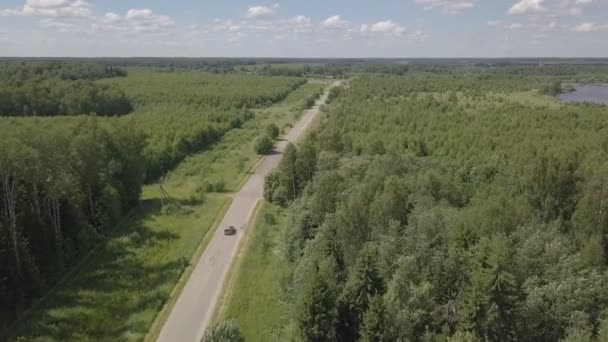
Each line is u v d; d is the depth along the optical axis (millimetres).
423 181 74438
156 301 58375
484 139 112000
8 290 55844
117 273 65812
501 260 45125
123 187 89750
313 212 72625
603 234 64500
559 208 72625
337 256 61062
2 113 162000
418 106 162875
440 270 49812
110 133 92438
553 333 43969
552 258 50562
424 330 45156
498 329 43250
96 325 53812
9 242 56625
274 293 60688
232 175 114438
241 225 83562
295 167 93188
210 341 46344
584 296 45375
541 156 76688
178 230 81438
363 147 103938
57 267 63625
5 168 57750
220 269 67125
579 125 122938
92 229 74375
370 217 61156
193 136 136250
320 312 45594
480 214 61562
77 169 76250
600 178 67562
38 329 52812
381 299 44688
